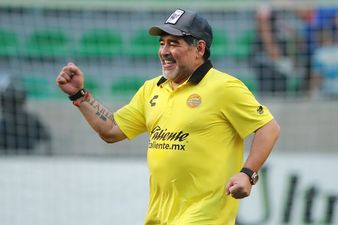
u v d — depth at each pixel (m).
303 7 32.31
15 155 29.89
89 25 34.12
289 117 31.08
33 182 26.69
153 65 33.75
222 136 14.38
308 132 30.95
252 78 32.34
